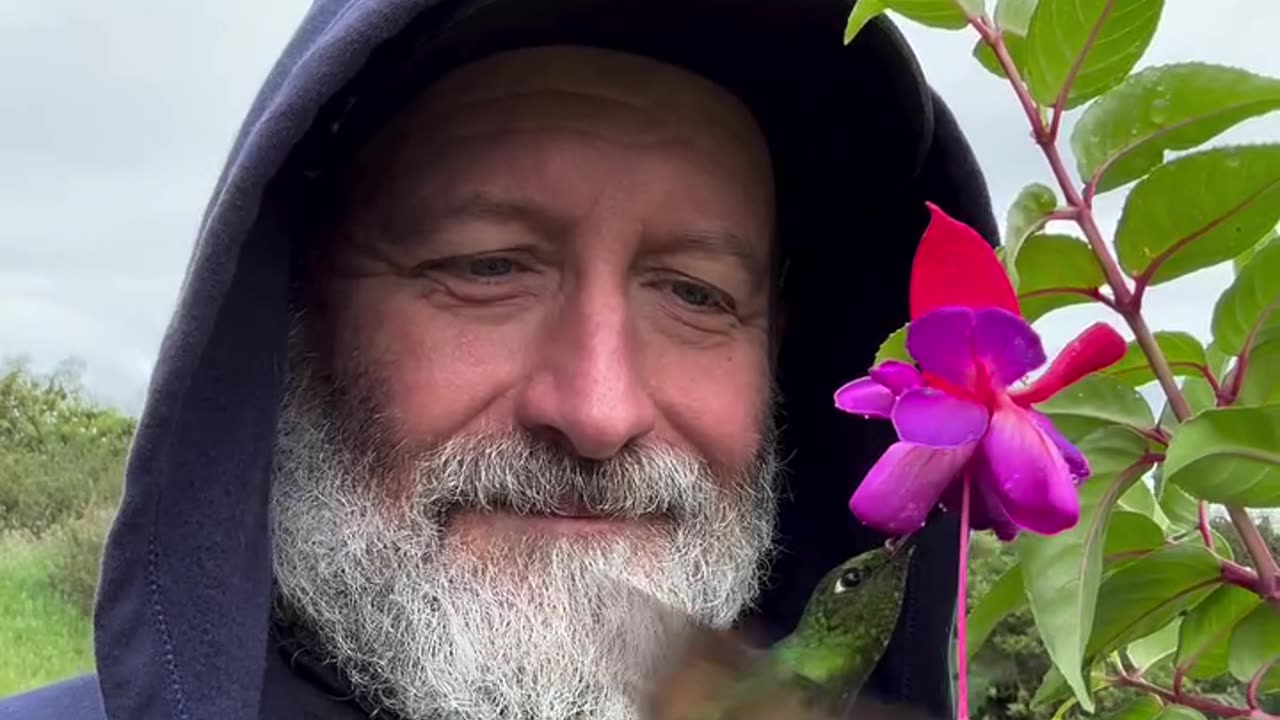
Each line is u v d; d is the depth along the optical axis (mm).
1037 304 341
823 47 448
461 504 423
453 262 432
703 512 444
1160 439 319
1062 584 308
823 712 334
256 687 370
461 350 428
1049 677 365
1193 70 322
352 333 439
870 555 345
